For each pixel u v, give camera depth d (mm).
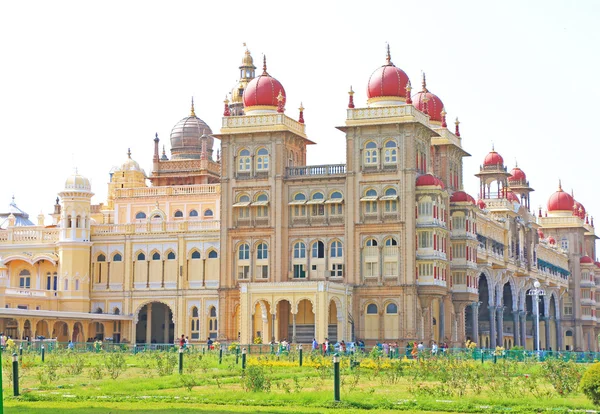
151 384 44625
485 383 46906
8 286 106938
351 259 92875
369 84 94500
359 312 92188
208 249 102438
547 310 134625
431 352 72688
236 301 96750
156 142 119688
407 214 91000
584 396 40188
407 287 90500
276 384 45188
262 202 96312
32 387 43781
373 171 92625
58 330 104562
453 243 97875
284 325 94688
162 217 106375
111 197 125250
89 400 37844
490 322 108812
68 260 104812
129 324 104250
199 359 66375
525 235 123688
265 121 96938
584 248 157625
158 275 104250
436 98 105125
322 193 95250
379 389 43875
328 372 52906
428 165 96375
